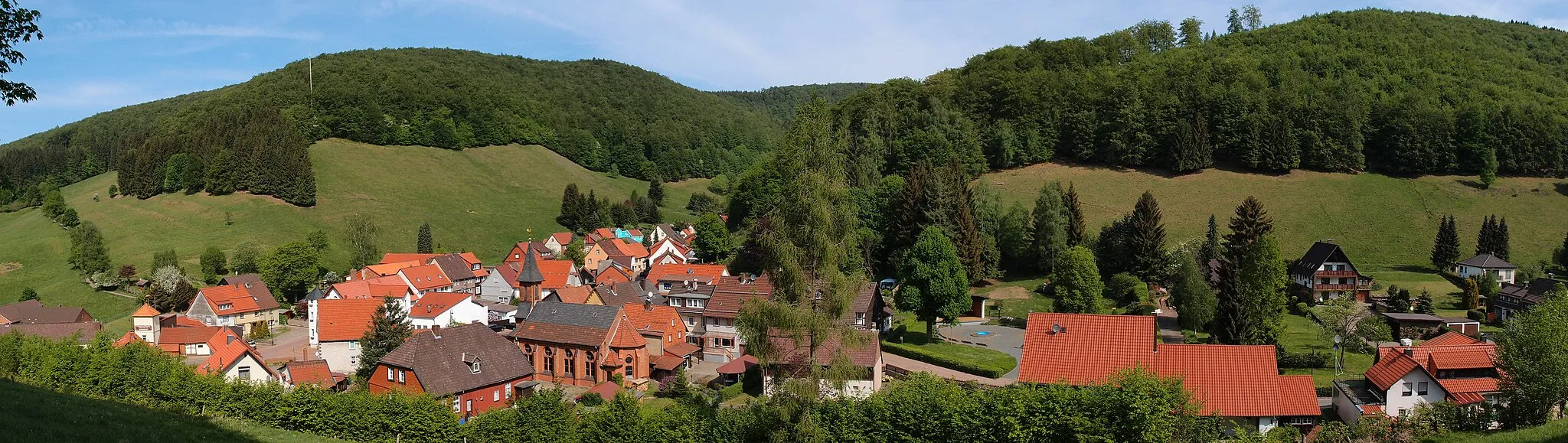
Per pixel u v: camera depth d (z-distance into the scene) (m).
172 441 31.59
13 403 30.58
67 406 33.09
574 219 177.00
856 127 172.00
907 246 114.38
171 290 108.12
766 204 144.12
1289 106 158.38
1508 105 156.25
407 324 72.62
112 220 147.25
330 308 83.75
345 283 103.62
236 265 123.38
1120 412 37.41
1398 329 82.00
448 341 63.22
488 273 133.00
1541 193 140.00
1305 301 99.69
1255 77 170.75
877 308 82.06
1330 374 66.69
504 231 168.62
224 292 101.12
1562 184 142.62
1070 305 92.31
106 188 172.38
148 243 134.62
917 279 81.75
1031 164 165.38
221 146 163.38
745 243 128.25
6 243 134.75
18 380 48.88
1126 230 111.94
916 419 39.75
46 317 94.06
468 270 128.75
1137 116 159.75
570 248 145.00
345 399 44.50
